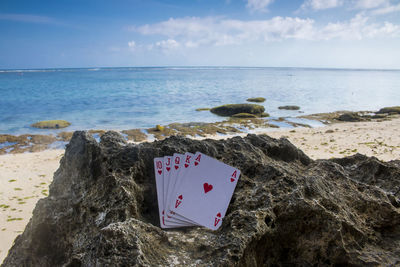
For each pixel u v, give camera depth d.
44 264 0.39
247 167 0.41
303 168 0.46
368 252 0.32
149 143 0.47
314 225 0.32
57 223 0.39
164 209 0.36
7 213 1.08
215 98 5.19
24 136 2.32
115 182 0.37
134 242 0.27
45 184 1.40
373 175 0.44
